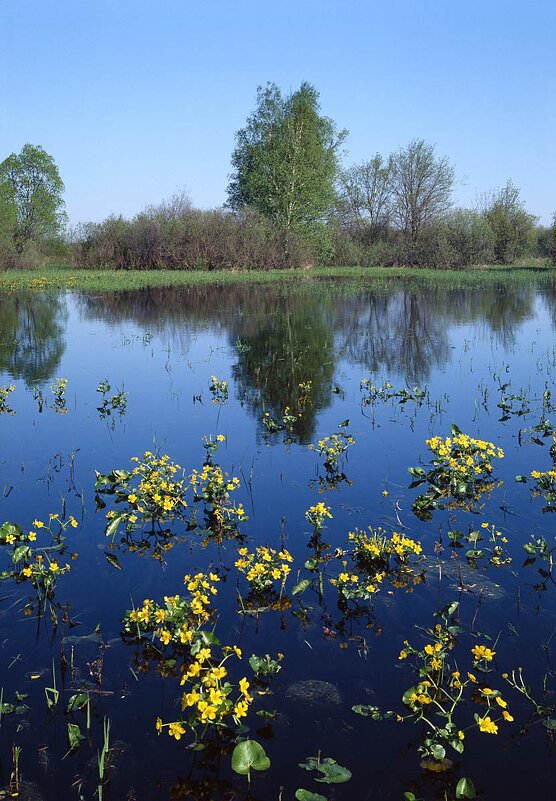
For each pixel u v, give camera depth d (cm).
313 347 1530
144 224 4094
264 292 2905
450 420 899
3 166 4591
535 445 784
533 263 5197
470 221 4675
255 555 525
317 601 464
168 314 2180
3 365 1337
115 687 376
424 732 341
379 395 1054
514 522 579
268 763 308
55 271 3984
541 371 1229
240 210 4169
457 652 402
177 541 556
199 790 306
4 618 443
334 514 599
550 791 304
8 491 658
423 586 480
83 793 305
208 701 335
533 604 453
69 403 1019
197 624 434
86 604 461
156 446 798
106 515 594
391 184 5109
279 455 762
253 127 4500
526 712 354
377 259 4819
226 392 1069
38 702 364
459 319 2016
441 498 634
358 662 395
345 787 307
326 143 4562
